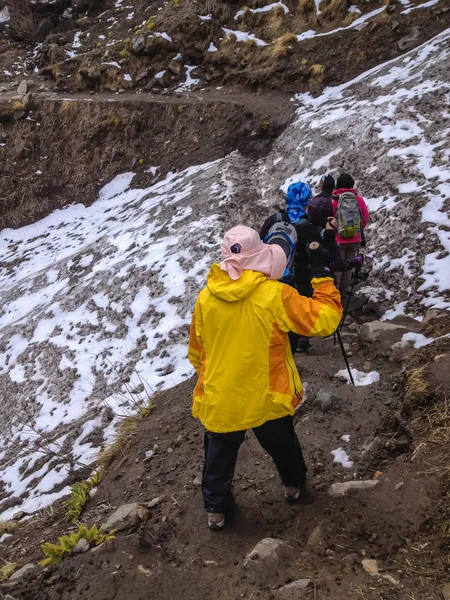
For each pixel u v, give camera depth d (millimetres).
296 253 4227
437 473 3266
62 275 10711
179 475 4152
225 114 14102
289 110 13164
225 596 2736
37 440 6656
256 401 2799
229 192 10109
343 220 5715
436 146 8336
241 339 2766
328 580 2678
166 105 15148
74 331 8484
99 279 9297
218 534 3234
